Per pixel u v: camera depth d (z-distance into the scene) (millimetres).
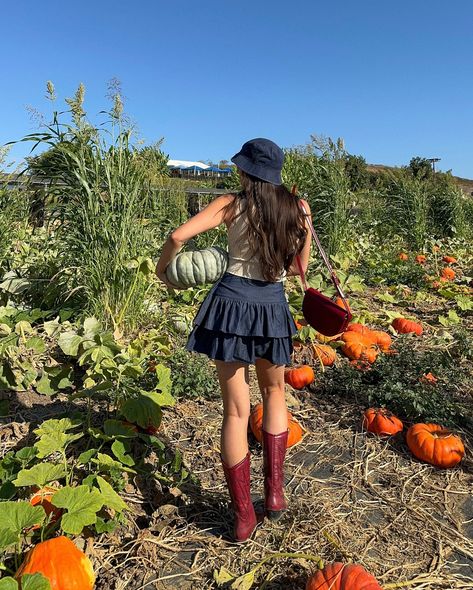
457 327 6438
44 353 4707
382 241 13672
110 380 3713
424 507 3109
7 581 1956
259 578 2508
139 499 3000
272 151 2445
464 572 2617
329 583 2230
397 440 3805
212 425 3842
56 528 2605
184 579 2500
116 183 5359
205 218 2455
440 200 15141
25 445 3447
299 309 6242
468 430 3994
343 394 4488
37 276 5988
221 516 2922
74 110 5227
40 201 6230
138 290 5453
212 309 2498
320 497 3133
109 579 2471
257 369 2764
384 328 6477
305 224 2596
